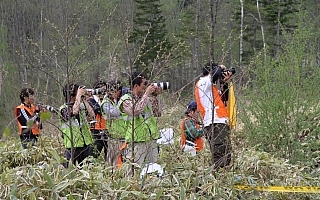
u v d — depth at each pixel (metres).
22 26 35.53
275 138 7.62
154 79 6.16
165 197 5.40
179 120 7.30
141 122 6.18
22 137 8.06
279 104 7.51
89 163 6.51
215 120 6.37
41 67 6.90
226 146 6.23
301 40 7.74
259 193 6.13
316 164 7.67
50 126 8.34
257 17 42.59
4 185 5.07
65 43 6.12
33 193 4.95
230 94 6.52
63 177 5.32
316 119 7.57
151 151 6.38
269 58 7.78
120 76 6.68
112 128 6.46
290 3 39.59
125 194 5.15
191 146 7.04
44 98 7.32
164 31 31.94
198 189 5.80
